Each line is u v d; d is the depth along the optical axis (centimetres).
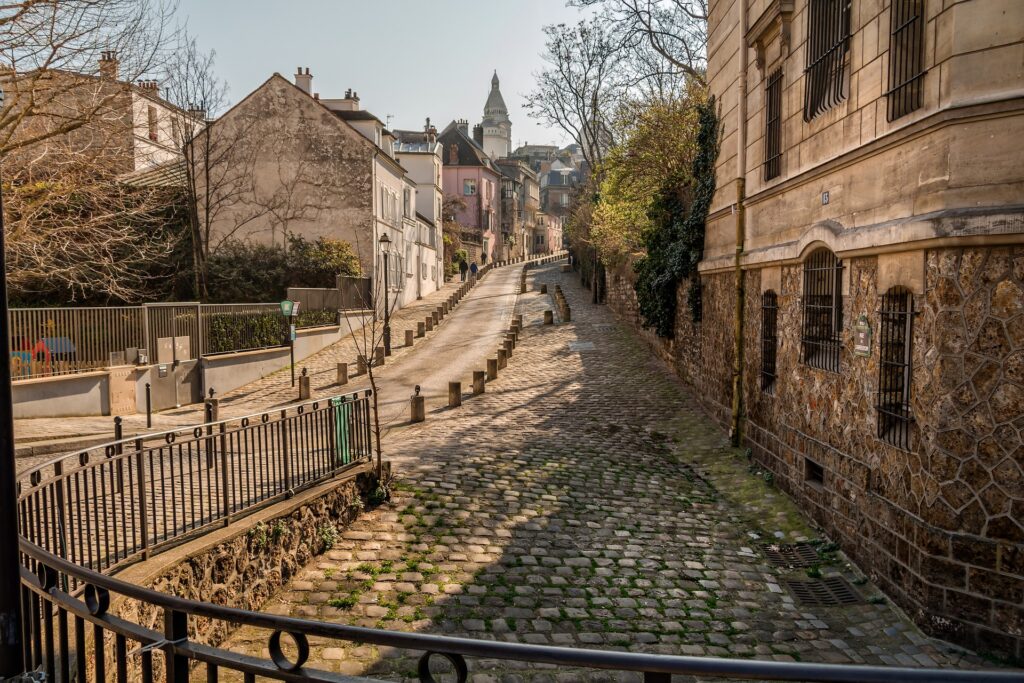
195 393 1914
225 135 3225
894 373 749
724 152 1453
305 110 3253
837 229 864
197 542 630
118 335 1706
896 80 731
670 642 636
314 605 694
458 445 1277
